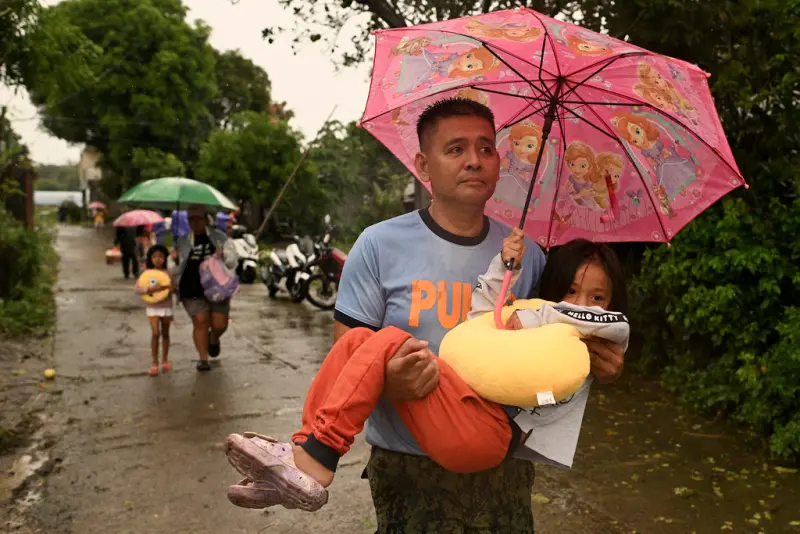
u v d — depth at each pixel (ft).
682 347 19.58
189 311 22.62
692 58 18.97
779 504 12.40
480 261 6.31
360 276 6.30
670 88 6.25
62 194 224.33
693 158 6.77
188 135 119.03
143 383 21.17
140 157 107.96
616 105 6.74
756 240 15.94
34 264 35.86
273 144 88.33
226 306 22.94
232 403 19.21
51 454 15.05
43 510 12.34
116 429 16.81
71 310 35.27
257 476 5.11
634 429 16.44
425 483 6.23
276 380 21.85
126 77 108.88
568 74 6.35
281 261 41.06
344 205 90.48
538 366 5.34
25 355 24.29
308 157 88.53
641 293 20.11
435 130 6.11
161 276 22.33
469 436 5.51
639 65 6.19
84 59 26.68
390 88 6.47
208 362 23.77
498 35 5.81
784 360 14.15
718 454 14.80
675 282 17.42
